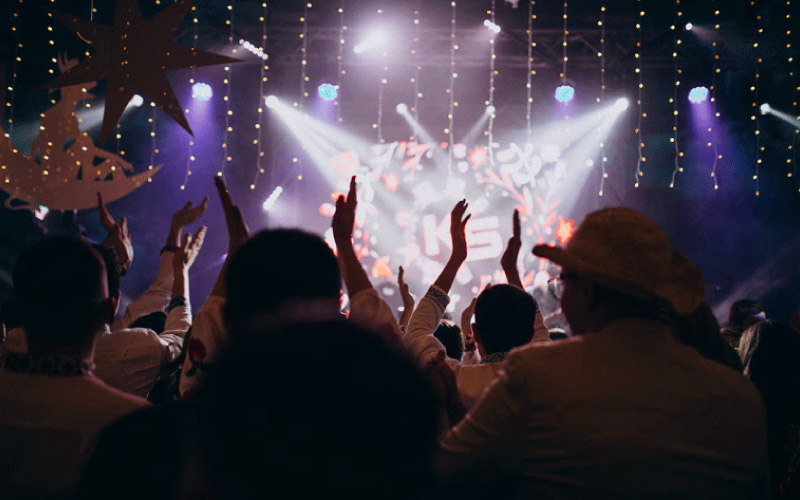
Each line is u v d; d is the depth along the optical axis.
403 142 13.78
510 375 1.43
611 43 12.80
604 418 1.35
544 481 1.38
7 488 1.35
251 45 12.41
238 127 13.70
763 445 1.44
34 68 10.98
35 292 1.46
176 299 2.42
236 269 1.30
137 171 13.25
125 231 2.74
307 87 13.71
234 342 0.83
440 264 13.48
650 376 1.40
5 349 2.21
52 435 1.38
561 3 12.66
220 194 1.87
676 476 1.33
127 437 0.93
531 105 13.55
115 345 2.08
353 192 1.86
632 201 13.71
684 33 12.48
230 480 0.77
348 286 1.75
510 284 2.45
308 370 0.76
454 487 1.43
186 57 3.49
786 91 13.05
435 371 1.87
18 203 10.34
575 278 1.58
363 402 0.76
